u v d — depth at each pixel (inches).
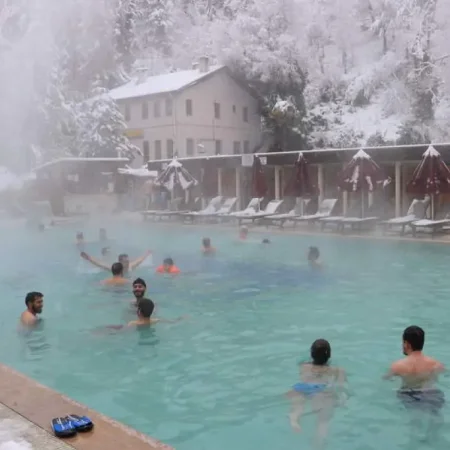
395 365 236.1
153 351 291.0
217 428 200.4
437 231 752.3
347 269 531.5
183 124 1688.0
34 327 335.6
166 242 759.7
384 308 379.9
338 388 227.5
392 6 1812.3
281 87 1876.2
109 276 501.7
